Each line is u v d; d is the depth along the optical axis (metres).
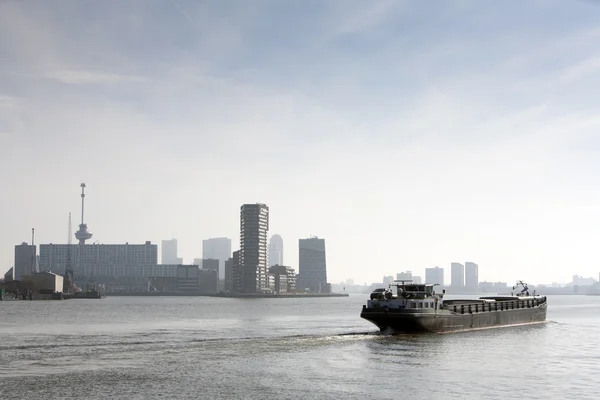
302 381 86.75
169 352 111.44
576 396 78.94
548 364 101.94
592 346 125.69
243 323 198.25
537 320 187.25
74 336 143.75
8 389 81.50
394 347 119.00
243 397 78.12
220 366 97.56
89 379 87.56
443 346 121.56
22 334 150.50
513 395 79.25
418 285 144.75
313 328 171.25
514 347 122.50
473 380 88.12
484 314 158.00
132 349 115.25
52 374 90.88
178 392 80.31
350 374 91.69
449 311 144.38
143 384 84.50
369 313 138.62
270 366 97.56
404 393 80.12
